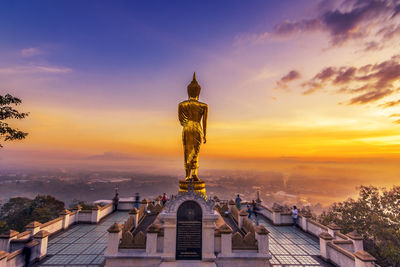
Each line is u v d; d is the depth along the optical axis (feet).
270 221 71.87
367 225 67.72
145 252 38.40
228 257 38.32
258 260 38.75
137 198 82.17
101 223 66.59
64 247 48.47
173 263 37.58
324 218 78.59
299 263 43.37
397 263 56.03
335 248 42.22
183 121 51.55
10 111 54.34
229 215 62.59
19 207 122.21
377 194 73.26
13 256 37.58
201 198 39.40
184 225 38.78
